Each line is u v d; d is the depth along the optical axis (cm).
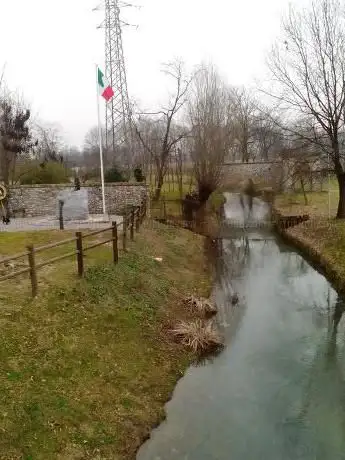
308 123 2022
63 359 747
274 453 659
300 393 822
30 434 584
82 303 923
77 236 990
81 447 598
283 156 2147
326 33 2005
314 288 1435
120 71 2808
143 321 975
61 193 1880
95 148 5847
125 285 1080
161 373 838
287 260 1798
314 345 1023
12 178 2698
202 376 870
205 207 2833
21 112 2922
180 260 1569
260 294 1384
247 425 723
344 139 1984
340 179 1975
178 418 729
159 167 3044
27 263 1096
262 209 3033
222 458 641
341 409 773
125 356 836
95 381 735
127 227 1461
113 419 672
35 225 1666
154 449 652
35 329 788
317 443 685
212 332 1019
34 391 654
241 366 918
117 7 2609
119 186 2073
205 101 2891
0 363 679
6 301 848
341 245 1598
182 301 1177
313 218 2177
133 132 3447
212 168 2781
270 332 1092
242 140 4634
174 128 3803
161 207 2745
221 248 2022
